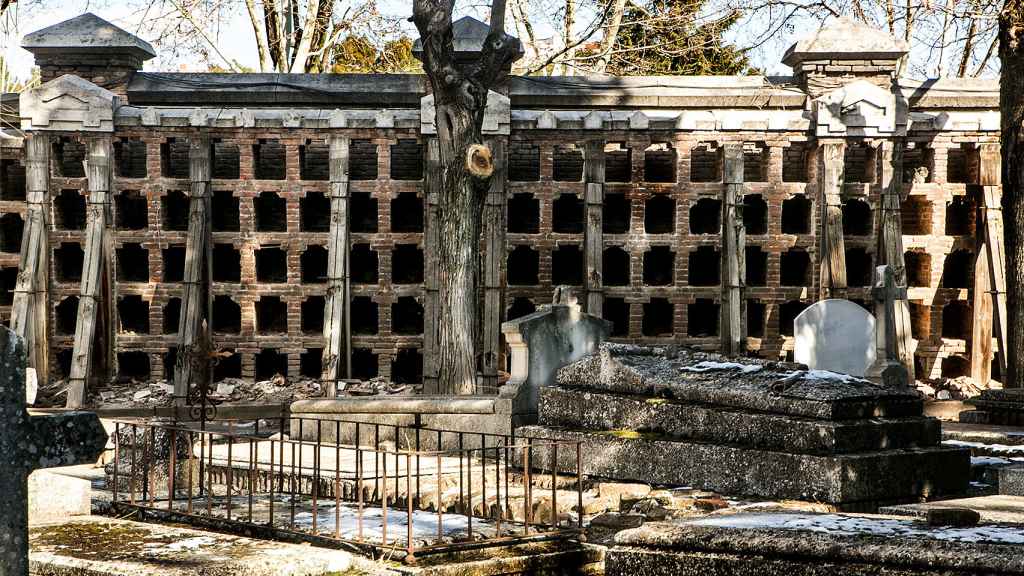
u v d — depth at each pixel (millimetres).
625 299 21969
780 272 22375
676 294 22016
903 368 19500
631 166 22047
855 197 22016
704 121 21797
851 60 22656
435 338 21484
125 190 21797
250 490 9078
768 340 21953
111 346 21703
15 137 21969
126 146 22750
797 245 22078
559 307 14969
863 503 9945
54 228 21891
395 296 21969
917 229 23000
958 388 21844
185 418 19234
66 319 22891
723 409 10844
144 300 22250
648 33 33219
